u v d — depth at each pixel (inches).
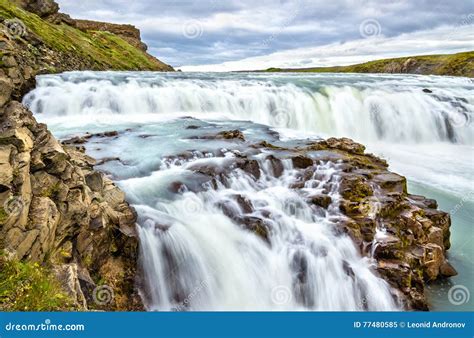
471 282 433.4
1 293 232.5
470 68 4165.8
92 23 4141.2
